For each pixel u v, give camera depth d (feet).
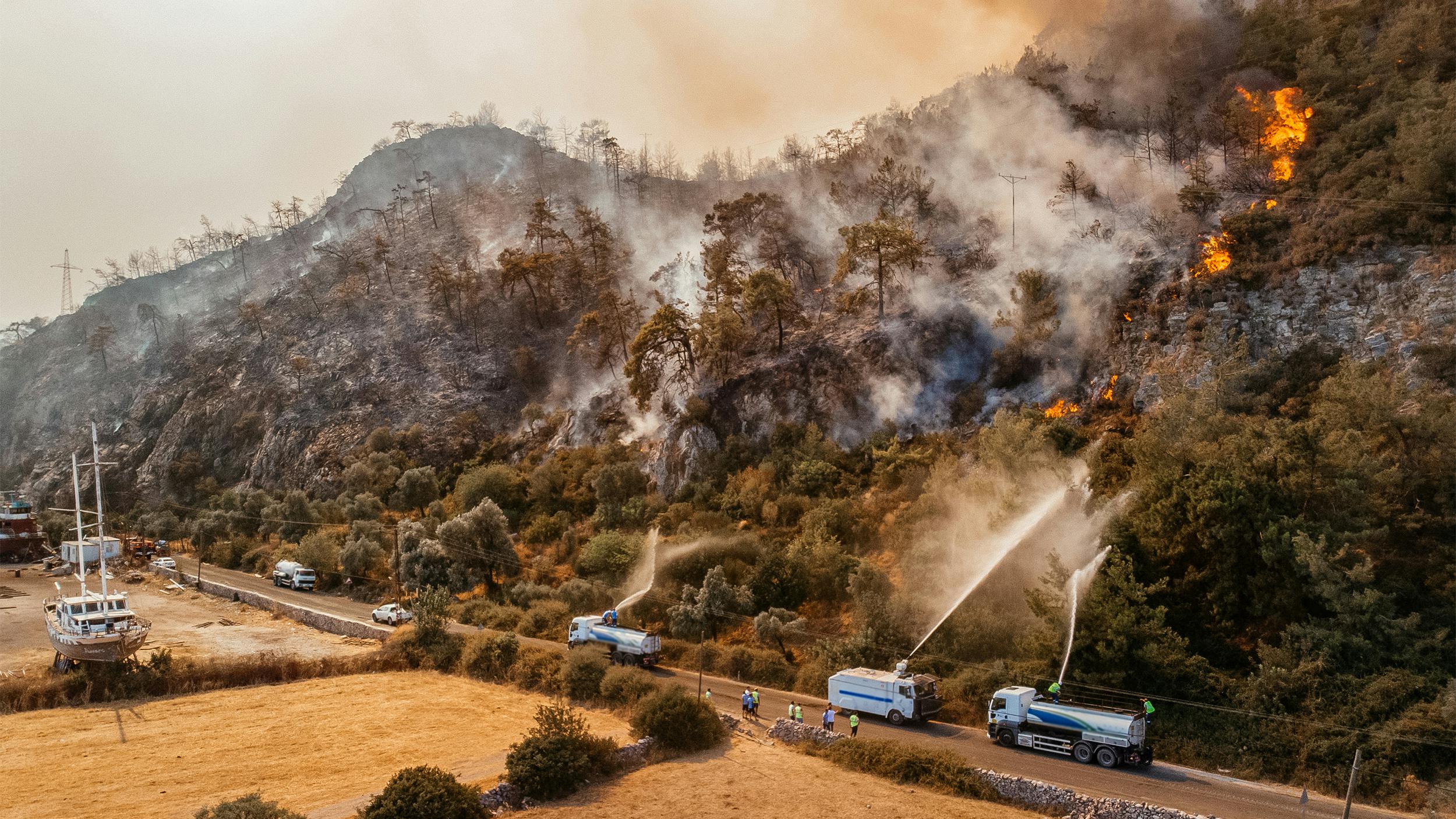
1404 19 273.13
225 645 226.79
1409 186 217.97
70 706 173.78
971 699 154.30
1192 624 154.30
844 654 172.55
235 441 478.59
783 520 244.22
